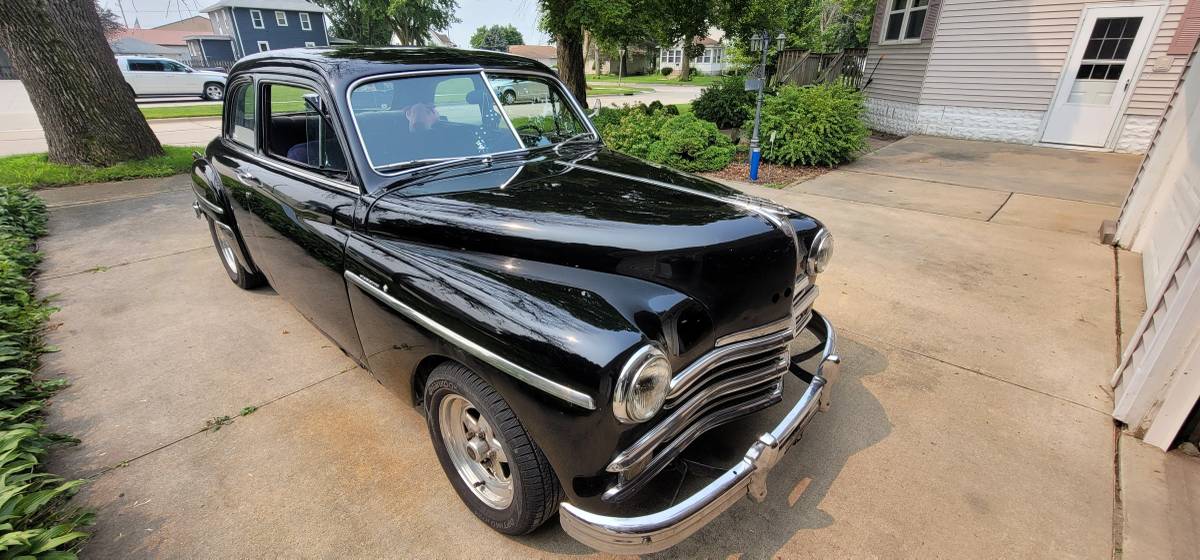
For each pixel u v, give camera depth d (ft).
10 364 10.95
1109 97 31.86
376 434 9.43
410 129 9.15
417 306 7.07
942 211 21.27
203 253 17.71
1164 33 29.37
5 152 35.24
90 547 7.26
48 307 13.78
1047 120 34.12
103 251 17.81
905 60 40.73
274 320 13.37
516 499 6.81
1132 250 17.06
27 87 26.45
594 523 5.81
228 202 12.35
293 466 8.70
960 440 9.14
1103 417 9.62
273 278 11.74
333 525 7.65
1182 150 15.25
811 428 9.47
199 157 14.30
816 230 8.53
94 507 7.88
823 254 8.49
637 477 6.11
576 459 5.91
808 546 7.28
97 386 10.68
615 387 5.47
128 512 7.82
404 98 9.23
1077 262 16.26
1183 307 8.11
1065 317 13.07
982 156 31.65
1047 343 11.98
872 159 31.42
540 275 6.89
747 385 7.23
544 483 6.56
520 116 10.73
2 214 18.86
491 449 7.27
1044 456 8.76
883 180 26.50
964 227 19.39
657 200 7.90
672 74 188.85
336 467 8.70
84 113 27.30
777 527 7.56
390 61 9.41
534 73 11.18
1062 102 33.40
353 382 10.90
